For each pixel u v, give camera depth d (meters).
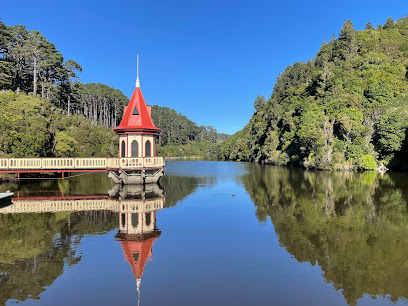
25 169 26.05
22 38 69.88
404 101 61.56
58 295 8.34
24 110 39.50
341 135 59.44
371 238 13.42
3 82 59.59
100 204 20.75
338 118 57.69
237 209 19.62
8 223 15.74
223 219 16.89
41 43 71.25
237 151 119.19
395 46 91.75
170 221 16.42
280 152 82.12
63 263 10.54
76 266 10.29
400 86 67.81
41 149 34.16
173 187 30.62
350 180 37.41
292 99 103.25
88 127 68.75
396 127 53.50
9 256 11.20
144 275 9.60
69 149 42.19
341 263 10.62
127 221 16.28
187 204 21.31
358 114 58.81
